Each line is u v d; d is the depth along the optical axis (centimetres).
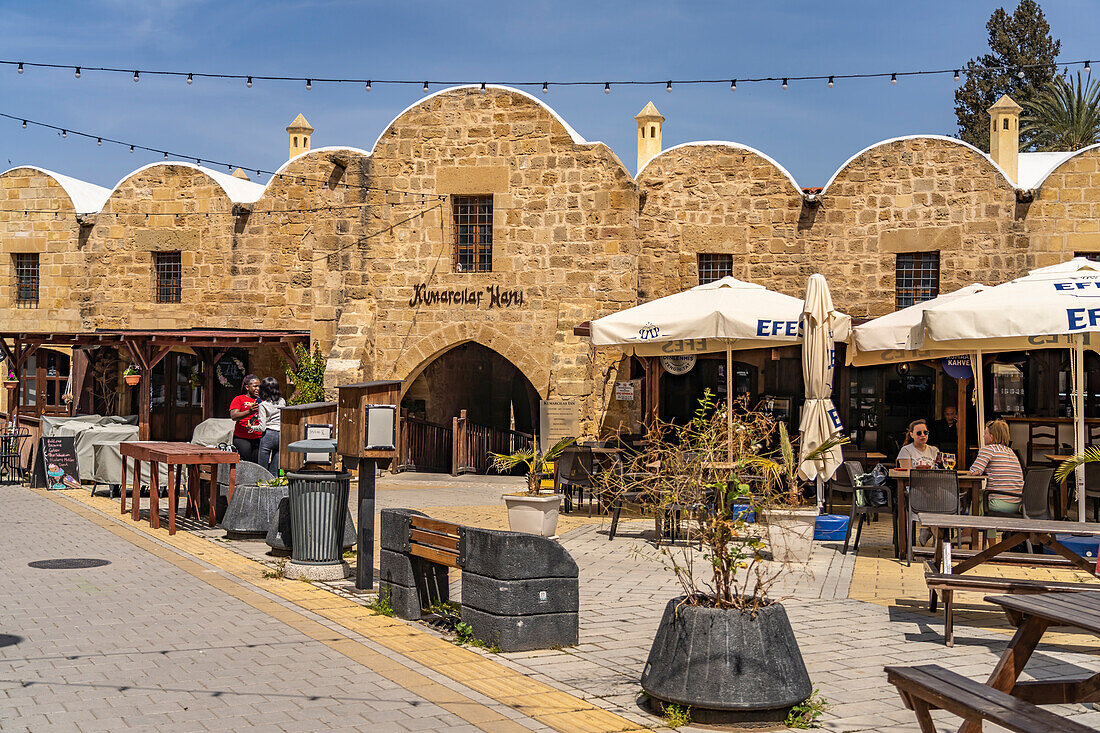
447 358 2575
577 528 1397
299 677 653
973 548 1177
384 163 2208
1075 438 1170
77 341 2141
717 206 2127
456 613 826
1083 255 1988
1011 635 793
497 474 2272
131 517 1412
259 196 2528
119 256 2481
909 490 1129
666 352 1630
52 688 623
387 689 630
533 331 2138
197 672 662
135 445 1391
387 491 1898
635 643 757
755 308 1428
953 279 2022
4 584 945
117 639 746
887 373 2105
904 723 583
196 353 2500
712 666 577
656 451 739
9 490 1731
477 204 2191
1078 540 1130
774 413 2098
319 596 913
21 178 2570
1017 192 1989
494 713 585
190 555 1116
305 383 2195
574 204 2120
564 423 1967
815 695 629
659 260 2144
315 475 1002
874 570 1091
